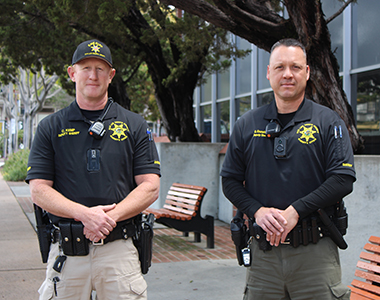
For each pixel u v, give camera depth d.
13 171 16.30
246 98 12.25
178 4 5.29
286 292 2.27
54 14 6.99
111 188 2.22
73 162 2.22
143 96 17.39
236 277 4.49
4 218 7.94
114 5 6.28
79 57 2.25
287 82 2.21
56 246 2.24
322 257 2.17
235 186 2.35
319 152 2.18
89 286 2.21
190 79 9.31
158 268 4.84
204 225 5.84
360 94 8.24
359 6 8.16
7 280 4.33
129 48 9.27
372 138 7.95
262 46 5.45
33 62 10.45
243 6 5.36
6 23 8.88
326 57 4.76
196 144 7.93
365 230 3.84
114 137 2.27
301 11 4.61
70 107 2.32
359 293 2.56
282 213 2.11
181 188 6.35
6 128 30.69
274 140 2.23
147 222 2.36
